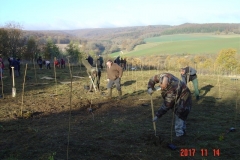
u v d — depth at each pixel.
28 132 6.47
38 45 62.81
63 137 6.03
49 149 5.30
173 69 31.08
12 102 10.53
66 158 4.89
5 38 51.19
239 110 9.55
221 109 9.70
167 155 5.15
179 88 6.13
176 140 6.04
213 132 6.74
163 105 6.21
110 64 11.59
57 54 59.50
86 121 7.61
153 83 6.33
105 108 9.53
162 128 7.05
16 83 16.45
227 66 40.31
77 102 10.39
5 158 4.95
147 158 5.00
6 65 35.97
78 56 55.69
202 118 8.23
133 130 6.77
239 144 5.84
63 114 8.53
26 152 5.16
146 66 35.47
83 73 24.39
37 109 9.27
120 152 5.25
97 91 13.41
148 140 5.98
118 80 11.73
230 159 5.03
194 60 46.41
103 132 6.55
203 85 16.30
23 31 56.12
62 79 19.14
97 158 4.95
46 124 7.29
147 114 8.66
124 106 9.95
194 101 11.27
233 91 14.09
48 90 13.79
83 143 5.66
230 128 6.87
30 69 29.67
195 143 5.93
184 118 6.32
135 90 13.98
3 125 7.19
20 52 52.12
